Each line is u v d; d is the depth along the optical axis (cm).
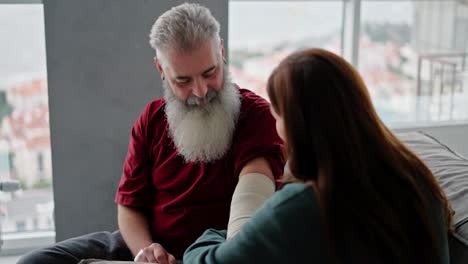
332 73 94
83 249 151
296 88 95
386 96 305
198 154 149
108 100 212
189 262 112
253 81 322
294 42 340
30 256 145
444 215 105
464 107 296
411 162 100
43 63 230
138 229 156
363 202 92
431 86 307
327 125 93
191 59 138
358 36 261
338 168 93
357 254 94
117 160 218
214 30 142
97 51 206
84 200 220
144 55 209
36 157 239
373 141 95
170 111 152
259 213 100
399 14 305
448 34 303
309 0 338
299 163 97
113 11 203
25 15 223
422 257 96
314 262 95
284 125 97
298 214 95
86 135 213
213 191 152
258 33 333
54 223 224
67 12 201
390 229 93
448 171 143
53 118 210
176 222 153
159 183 158
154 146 158
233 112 150
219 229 152
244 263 100
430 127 266
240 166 146
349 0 260
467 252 118
